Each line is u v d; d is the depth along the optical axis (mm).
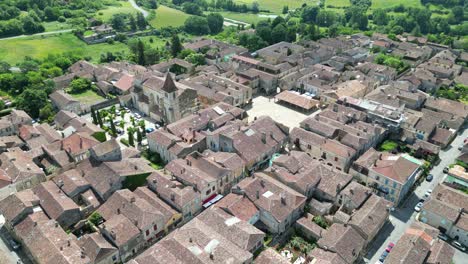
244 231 106625
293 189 126938
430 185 139500
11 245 112375
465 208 119688
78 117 175875
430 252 103938
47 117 185625
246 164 142125
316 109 198625
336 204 126000
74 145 148500
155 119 186875
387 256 102688
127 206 116812
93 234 108875
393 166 128500
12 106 194250
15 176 130875
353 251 103500
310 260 104125
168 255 98688
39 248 103312
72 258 99062
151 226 112125
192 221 113438
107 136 172250
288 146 161125
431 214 118000
